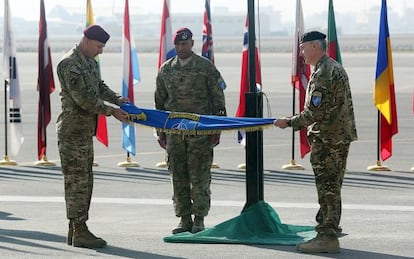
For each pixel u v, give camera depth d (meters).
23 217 13.35
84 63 10.77
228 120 11.22
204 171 11.76
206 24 19.58
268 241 11.09
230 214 13.73
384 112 18.36
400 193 15.93
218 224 11.72
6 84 20.38
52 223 12.80
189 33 11.75
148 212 13.91
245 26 19.14
